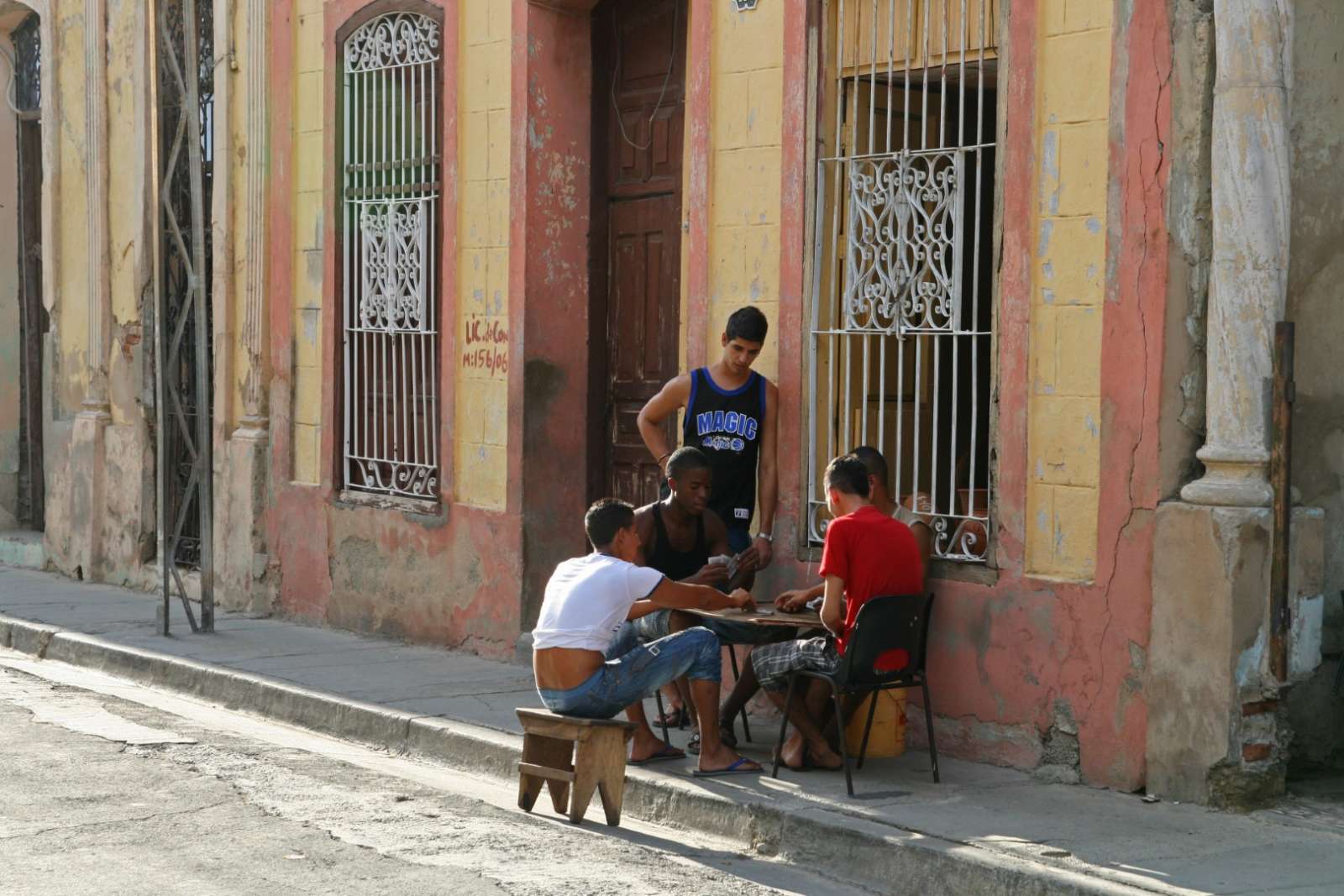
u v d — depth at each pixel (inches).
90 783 338.6
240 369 597.6
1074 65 338.3
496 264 490.0
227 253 599.5
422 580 516.7
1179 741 316.5
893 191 379.2
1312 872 271.0
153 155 642.8
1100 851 282.8
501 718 401.1
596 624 325.1
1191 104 318.3
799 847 303.4
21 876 267.1
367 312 540.4
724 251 416.5
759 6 407.2
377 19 533.0
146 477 647.1
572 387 489.4
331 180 551.5
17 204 757.9
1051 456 342.6
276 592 579.8
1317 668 329.7
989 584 352.2
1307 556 323.0
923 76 375.9
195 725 415.8
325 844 295.3
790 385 398.3
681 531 368.8
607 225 494.0
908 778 338.6
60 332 701.9
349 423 550.9
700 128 420.8
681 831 324.2
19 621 562.6
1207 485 315.6
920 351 376.2
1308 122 331.0
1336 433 338.3
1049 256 343.0
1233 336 313.6
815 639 336.2
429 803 334.3
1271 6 310.8
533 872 281.9
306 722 429.1
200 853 285.7
